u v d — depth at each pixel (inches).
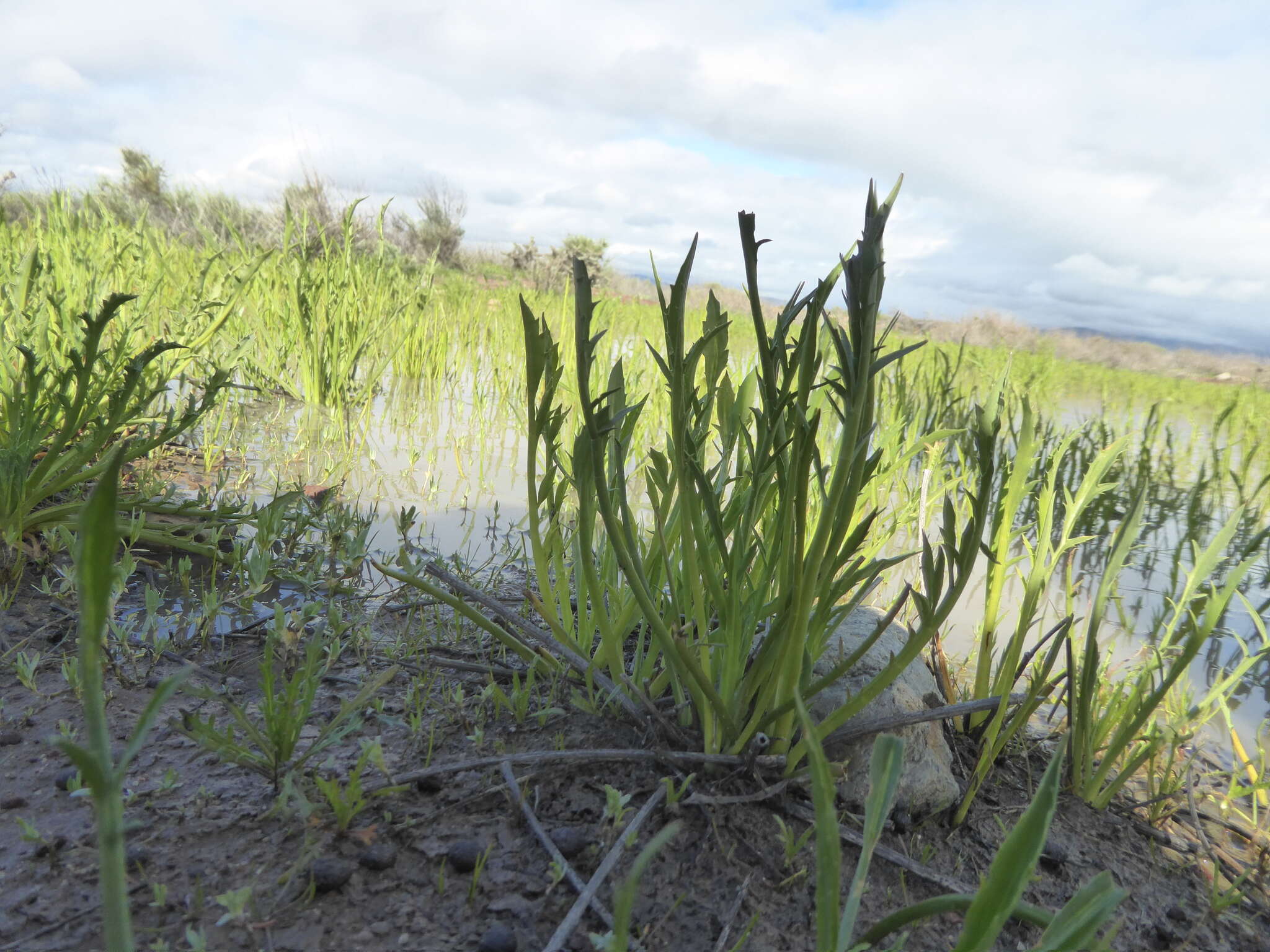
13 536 87.0
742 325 434.0
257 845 50.5
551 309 365.7
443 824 54.5
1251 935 56.8
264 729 62.9
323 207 358.3
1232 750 83.2
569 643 71.6
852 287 47.4
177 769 57.3
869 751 62.0
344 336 203.5
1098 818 68.5
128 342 134.7
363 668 76.2
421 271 268.1
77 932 42.9
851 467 53.9
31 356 88.4
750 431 80.7
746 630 62.7
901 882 55.4
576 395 121.6
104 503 22.5
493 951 44.5
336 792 50.5
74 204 266.2
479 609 91.0
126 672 69.6
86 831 50.4
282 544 102.2
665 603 70.2
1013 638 71.7
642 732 64.9
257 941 43.6
